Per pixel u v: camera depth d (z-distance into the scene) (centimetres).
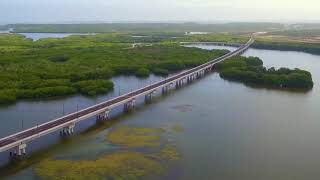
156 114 11162
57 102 12294
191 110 11681
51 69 16350
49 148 8188
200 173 7050
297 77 15725
